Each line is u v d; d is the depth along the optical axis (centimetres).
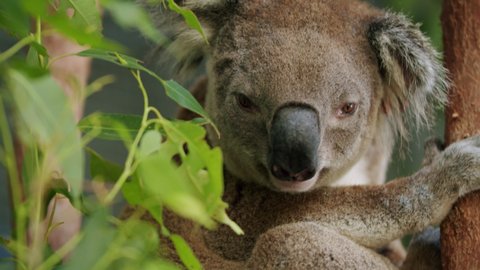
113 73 1095
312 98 459
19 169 462
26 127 259
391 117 535
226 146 498
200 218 244
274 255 446
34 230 263
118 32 1048
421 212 466
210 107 511
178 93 311
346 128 482
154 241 259
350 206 486
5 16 272
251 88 471
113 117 292
